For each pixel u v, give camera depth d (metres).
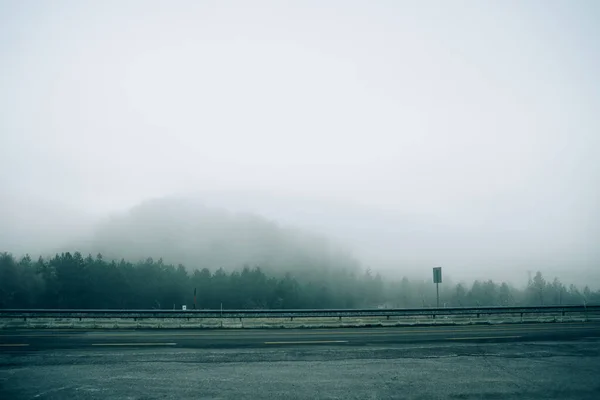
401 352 14.67
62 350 14.64
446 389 10.23
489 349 15.32
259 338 17.86
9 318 22.83
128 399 9.34
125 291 70.50
